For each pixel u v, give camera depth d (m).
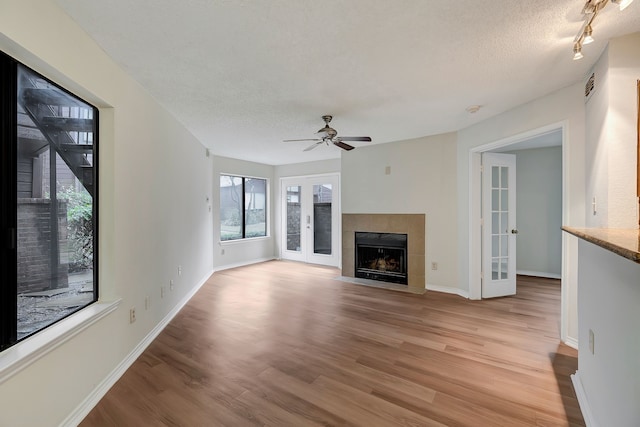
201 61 2.19
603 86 2.06
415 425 1.66
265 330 3.00
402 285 4.79
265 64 2.24
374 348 2.60
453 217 4.33
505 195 4.28
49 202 1.72
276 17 1.68
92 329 1.87
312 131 4.14
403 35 1.87
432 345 2.66
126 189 2.31
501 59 2.19
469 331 2.96
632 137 1.92
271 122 3.72
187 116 3.45
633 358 1.19
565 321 2.68
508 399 1.89
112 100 2.13
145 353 2.52
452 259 4.36
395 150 4.84
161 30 1.80
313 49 2.03
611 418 1.40
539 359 2.40
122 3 1.55
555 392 1.97
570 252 2.64
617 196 1.96
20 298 1.52
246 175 6.62
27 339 1.51
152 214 2.81
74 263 1.91
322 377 2.14
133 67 2.25
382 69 2.34
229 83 2.57
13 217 1.48
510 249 4.24
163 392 1.97
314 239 6.79
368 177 5.14
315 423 1.68
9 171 1.47
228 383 2.07
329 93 2.82
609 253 1.51
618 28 1.82
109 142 2.14
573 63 2.25
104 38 1.88
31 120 1.60
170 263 3.31
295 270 6.03
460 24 1.76
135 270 2.46
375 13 1.65
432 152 4.50
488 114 3.49
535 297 4.15
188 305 3.80
